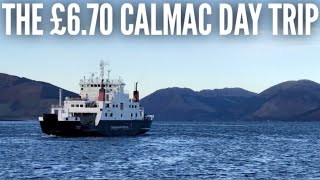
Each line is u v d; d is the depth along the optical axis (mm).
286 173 104000
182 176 98812
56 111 190625
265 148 169875
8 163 117188
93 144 167000
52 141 178125
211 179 95625
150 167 111062
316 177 99000
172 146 173000
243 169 109688
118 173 101625
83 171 104125
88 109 185500
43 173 101125
